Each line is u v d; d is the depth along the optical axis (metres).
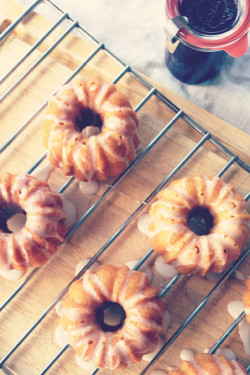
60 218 0.41
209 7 0.41
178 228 0.39
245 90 0.49
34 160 0.43
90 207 0.42
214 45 0.40
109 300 0.40
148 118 0.43
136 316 0.39
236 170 0.43
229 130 0.43
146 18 0.50
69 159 0.40
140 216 0.42
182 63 0.46
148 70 0.50
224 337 0.40
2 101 0.42
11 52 0.44
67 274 0.41
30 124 0.43
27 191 0.40
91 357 0.39
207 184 0.40
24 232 0.40
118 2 0.51
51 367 0.41
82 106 0.41
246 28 0.39
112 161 0.40
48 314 0.41
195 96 0.50
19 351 0.41
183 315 0.41
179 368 0.40
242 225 0.40
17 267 0.40
